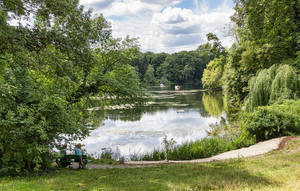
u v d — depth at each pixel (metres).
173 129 23.17
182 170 8.59
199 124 25.20
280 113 14.77
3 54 7.87
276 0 21.02
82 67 10.77
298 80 17.89
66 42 8.92
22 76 9.58
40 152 8.70
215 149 13.98
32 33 8.42
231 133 19.19
